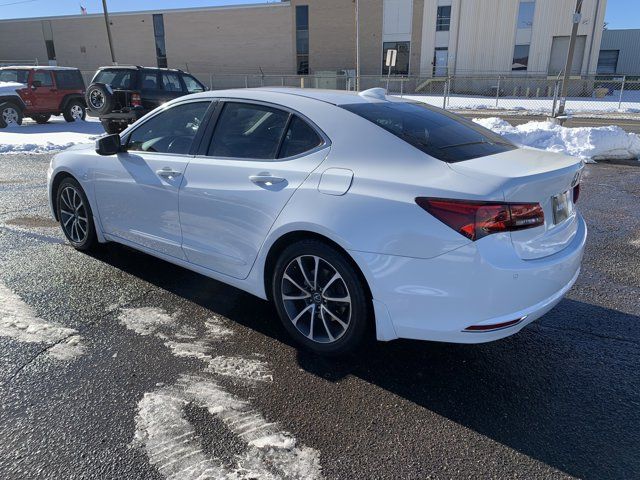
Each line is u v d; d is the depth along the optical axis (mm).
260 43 38281
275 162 3078
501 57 31922
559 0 29938
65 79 16625
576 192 3160
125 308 3615
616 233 5527
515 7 30844
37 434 2334
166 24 40250
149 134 3891
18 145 11516
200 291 3930
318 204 2791
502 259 2420
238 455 2230
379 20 34344
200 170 3389
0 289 3881
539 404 2635
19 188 7531
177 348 3104
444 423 2477
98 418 2449
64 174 4602
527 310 2551
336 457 2236
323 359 3018
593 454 2281
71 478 2084
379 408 2580
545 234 2654
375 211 2609
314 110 3078
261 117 3264
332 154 2889
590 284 4184
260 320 3482
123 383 2732
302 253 2922
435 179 2553
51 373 2809
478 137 3232
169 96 13625
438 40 33031
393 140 2805
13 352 3006
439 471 2168
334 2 35438
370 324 2846
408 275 2545
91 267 4363
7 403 2547
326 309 2922
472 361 3037
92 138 13250
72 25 42969
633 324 3508
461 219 2410
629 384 2816
